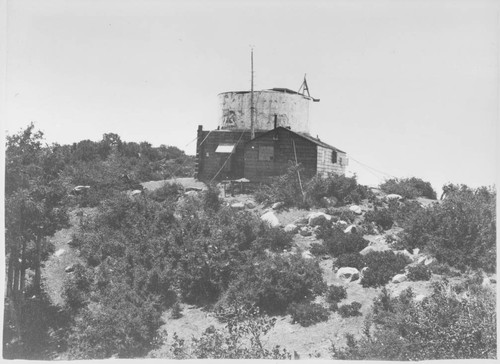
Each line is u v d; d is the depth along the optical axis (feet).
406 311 64.64
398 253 84.28
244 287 78.84
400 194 120.37
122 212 104.88
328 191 112.78
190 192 120.47
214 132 142.82
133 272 87.45
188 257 84.74
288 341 67.92
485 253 78.64
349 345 61.93
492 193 92.84
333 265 84.07
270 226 95.55
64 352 72.43
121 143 172.86
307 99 148.97
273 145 125.59
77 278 87.30
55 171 126.82
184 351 67.92
